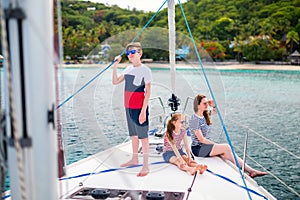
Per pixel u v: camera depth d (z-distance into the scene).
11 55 1.25
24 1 1.23
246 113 13.52
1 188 1.40
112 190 2.28
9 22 1.23
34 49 1.25
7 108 1.31
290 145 9.01
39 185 1.30
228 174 2.69
